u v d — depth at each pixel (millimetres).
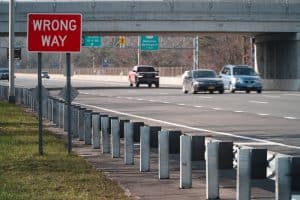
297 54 109688
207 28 108688
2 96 69312
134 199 16750
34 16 23438
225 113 48594
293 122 40281
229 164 16875
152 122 41125
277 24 109000
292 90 106312
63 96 26000
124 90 101062
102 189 18016
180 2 108250
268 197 17000
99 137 27359
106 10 107688
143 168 21500
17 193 16781
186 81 87562
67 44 23516
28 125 37000
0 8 106625
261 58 123000
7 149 25500
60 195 16719
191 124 39594
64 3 106812
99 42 152750
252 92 92000
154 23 108250
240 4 108688
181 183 18484
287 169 13172
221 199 16953
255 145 28172
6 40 175500
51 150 25516
